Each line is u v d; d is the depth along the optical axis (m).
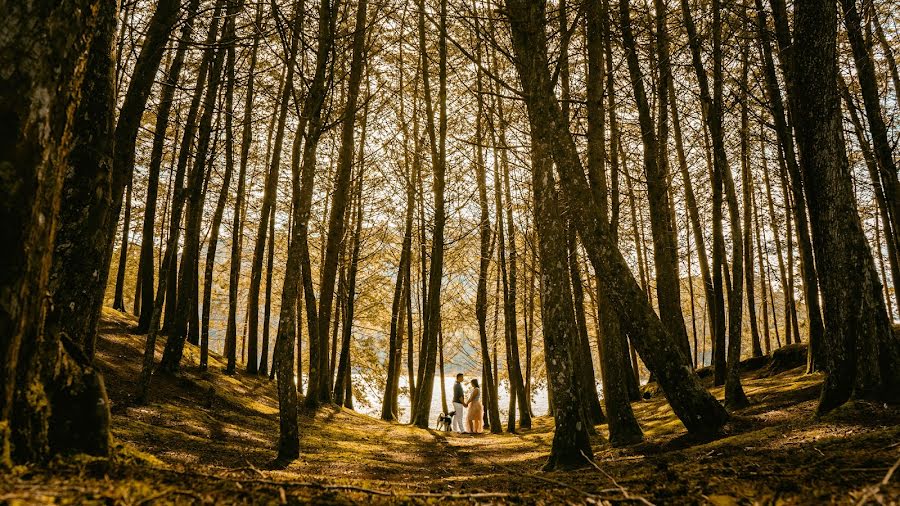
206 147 11.62
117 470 1.83
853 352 5.71
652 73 9.96
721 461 3.03
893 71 12.84
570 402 5.20
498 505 1.95
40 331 1.89
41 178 1.77
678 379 6.32
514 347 16.20
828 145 5.95
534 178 5.54
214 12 10.30
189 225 11.85
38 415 1.86
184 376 11.45
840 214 5.90
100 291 4.02
